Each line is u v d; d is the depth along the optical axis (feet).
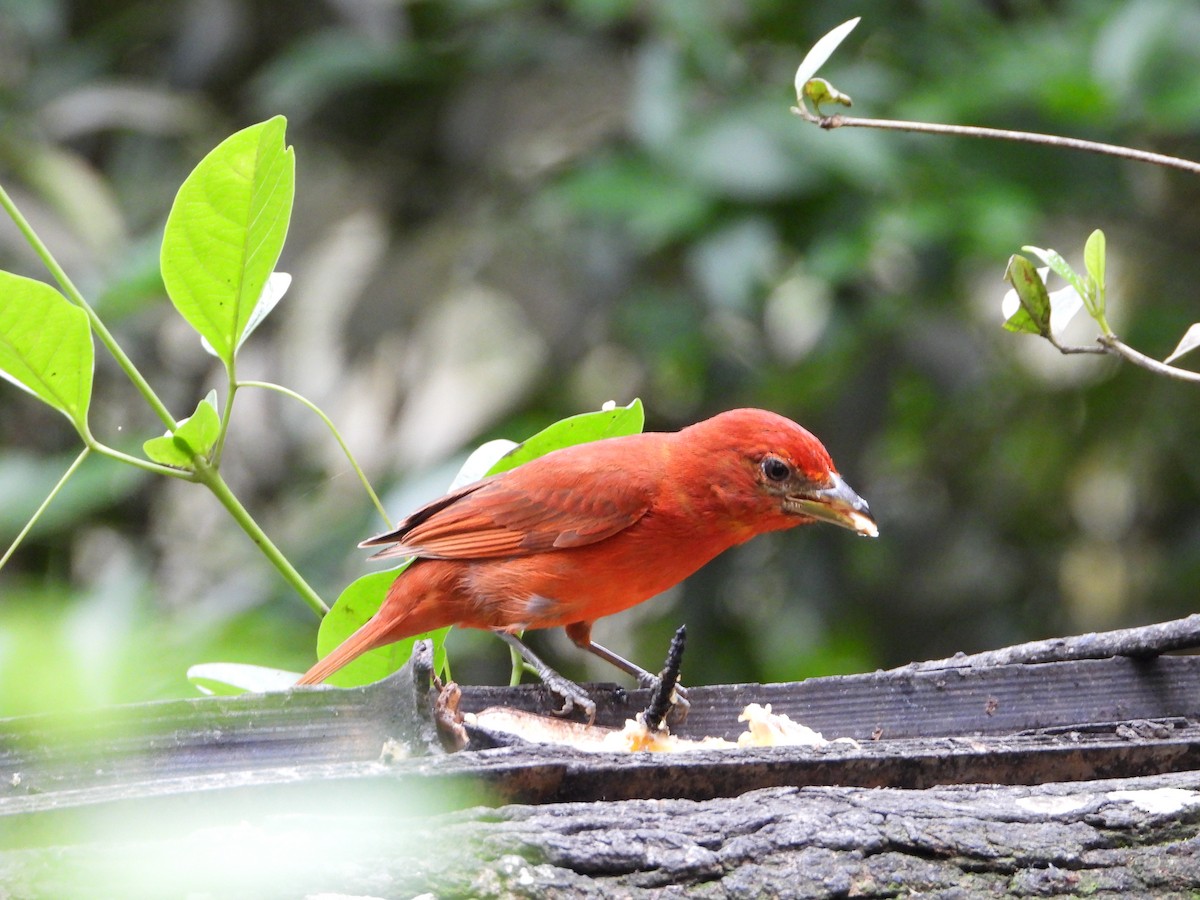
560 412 41.11
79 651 9.27
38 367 19.39
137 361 42.29
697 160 35.76
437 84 42.34
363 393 47.75
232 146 18.13
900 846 14.79
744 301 35.47
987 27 39.70
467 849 13.79
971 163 37.14
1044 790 16.01
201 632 31.63
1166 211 42.39
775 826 14.71
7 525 34.83
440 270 41.73
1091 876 14.97
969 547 43.68
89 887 12.92
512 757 15.19
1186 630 20.84
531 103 41.98
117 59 44.68
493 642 40.24
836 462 39.91
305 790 14.19
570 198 36.55
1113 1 38.50
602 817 14.44
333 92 42.73
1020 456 43.80
